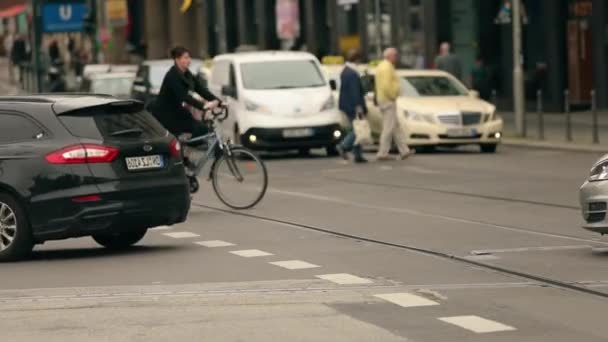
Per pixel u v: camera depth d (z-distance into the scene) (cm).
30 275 2291
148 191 2523
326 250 2498
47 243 2838
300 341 1616
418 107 5056
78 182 2456
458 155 4966
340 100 4762
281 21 9900
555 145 5188
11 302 1973
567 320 1728
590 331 1656
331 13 9225
